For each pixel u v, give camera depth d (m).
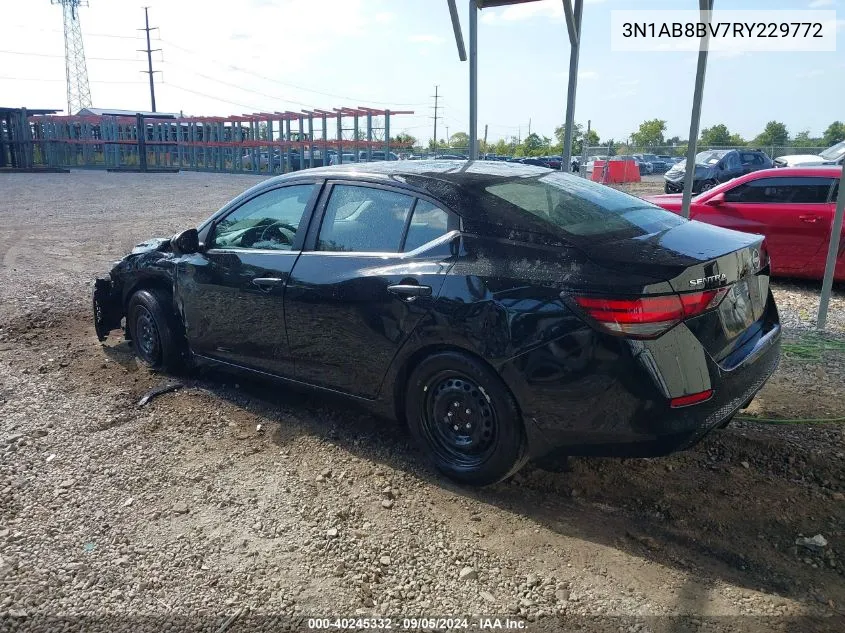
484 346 3.20
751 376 3.29
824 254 7.97
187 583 2.82
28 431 4.21
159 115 54.81
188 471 3.73
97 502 3.42
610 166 28.30
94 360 5.59
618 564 2.91
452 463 3.52
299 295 3.99
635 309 2.85
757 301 3.53
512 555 2.99
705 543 3.04
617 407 2.94
